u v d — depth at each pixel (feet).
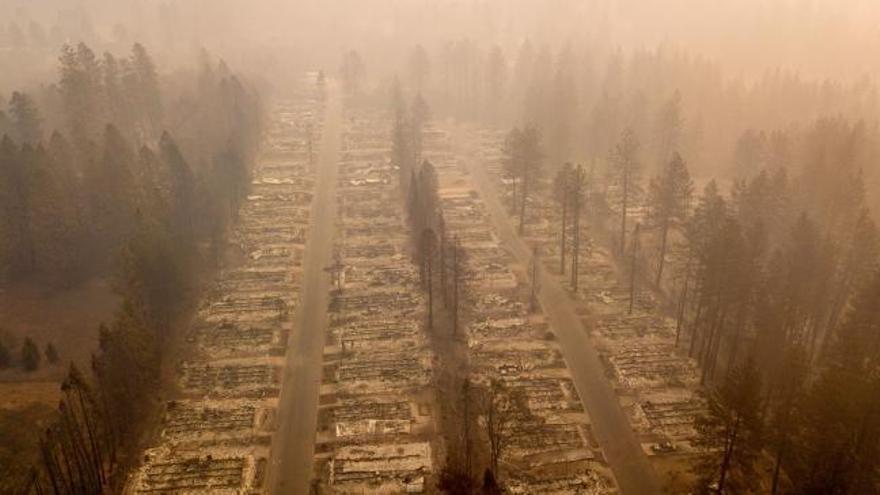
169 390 207.72
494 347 226.79
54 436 166.30
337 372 215.31
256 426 193.36
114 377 178.40
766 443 147.23
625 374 212.02
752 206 233.35
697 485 155.43
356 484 173.17
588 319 241.55
